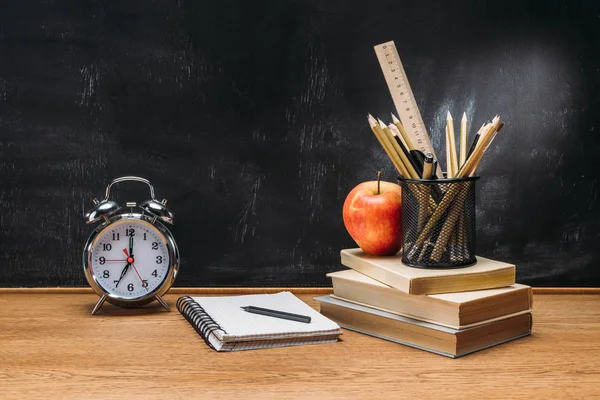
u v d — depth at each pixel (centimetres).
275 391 102
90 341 126
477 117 164
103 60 162
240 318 131
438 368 112
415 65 163
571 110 164
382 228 134
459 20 162
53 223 165
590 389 103
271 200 166
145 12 161
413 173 130
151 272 147
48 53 161
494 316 123
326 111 164
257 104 163
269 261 167
